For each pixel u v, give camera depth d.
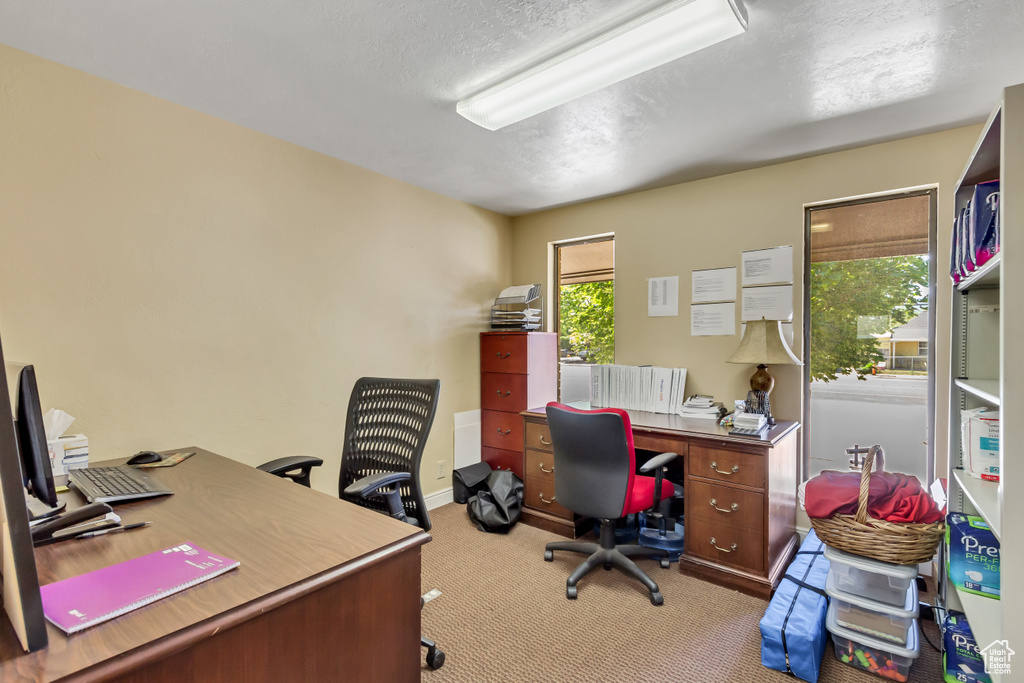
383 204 3.04
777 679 1.67
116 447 1.96
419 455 1.71
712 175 3.00
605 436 2.18
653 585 2.18
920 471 2.47
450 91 2.02
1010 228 1.11
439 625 1.99
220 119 2.28
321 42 1.68
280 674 0.78
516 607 2.13
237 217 2.34
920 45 1.67
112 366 1.95
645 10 1.50
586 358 3.72
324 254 2.72
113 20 1.55
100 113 1.91
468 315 3.67
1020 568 1.10
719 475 2.35
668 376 3.05
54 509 1.15
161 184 2.08
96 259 1.90
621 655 1.80
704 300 3.05
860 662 1.72
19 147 1.72
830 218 2.72
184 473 1.55
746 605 2.15
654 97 2.05
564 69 1.75
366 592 0.91
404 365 3.19
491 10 1.51
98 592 0.75
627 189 3.30
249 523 1.09
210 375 2.25
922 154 2.40
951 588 1.74
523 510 3.13
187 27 1.59
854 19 1.53
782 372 2.79
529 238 3.97
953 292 1.83
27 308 1.74
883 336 2.57
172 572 0.82
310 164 2.64
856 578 1.74
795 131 2.37
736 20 1.46
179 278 2.14
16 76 1.71
